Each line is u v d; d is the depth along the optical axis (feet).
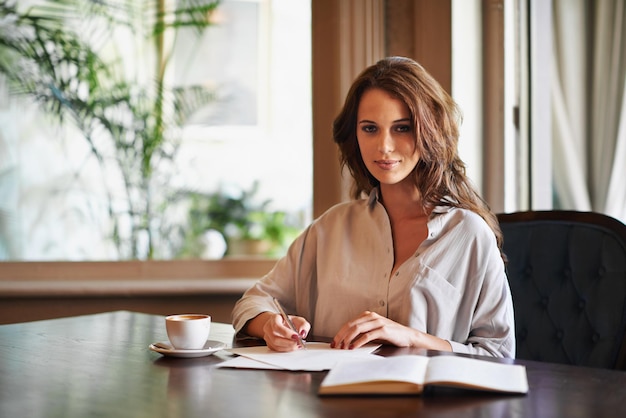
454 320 4.48
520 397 2.93
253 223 10.77
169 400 2.98
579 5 8.63
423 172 4.64
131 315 5.61
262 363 3.65
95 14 10.09
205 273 9.43
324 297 4.81
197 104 10.65
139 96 10.32
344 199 8.25
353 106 4.83
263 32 10.88
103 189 10.00
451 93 8.07
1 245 9.49
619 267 4.93
